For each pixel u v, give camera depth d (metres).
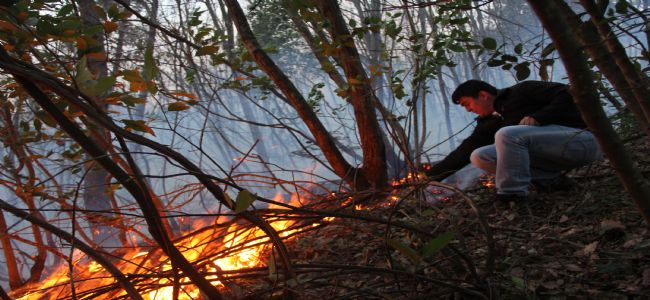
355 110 4.54
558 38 1.45
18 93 3.35
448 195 4.12
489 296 2.15
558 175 3.64
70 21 2.18
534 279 2.39
